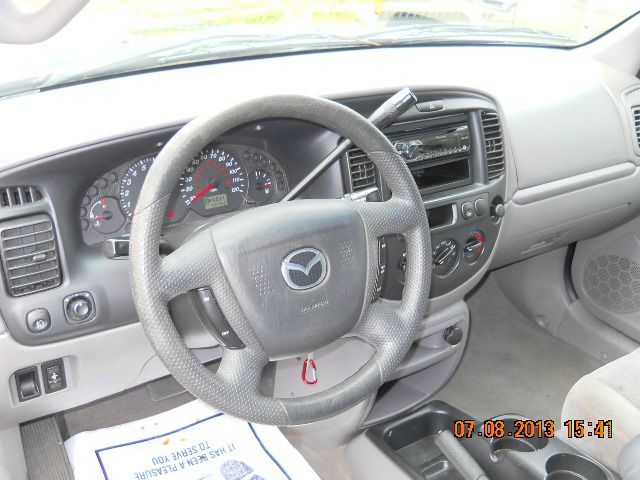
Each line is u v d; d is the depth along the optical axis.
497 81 1.52
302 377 1.53
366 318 0.96
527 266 2.08
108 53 1.24
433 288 1.43
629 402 1.03
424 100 1.31
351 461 1.46
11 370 1.05
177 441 1.29
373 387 0.95
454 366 1.66
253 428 1.33
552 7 1.81
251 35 1.43
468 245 1.46
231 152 1.18
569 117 1.61
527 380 1.88
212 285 0.84
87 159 1.01
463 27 1.73
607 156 1.69
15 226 0.97
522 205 1.56
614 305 1.89
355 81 1.27
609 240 1.87
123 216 1.12
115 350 1.13
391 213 0.96
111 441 1.29
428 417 1.52
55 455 1.23
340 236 0.90
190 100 1.14
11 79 1.15
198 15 1.35
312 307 0.88
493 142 1.44
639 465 0.93
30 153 0.96
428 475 1.45
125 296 1.07
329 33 1.55
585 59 1.83
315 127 1.16
